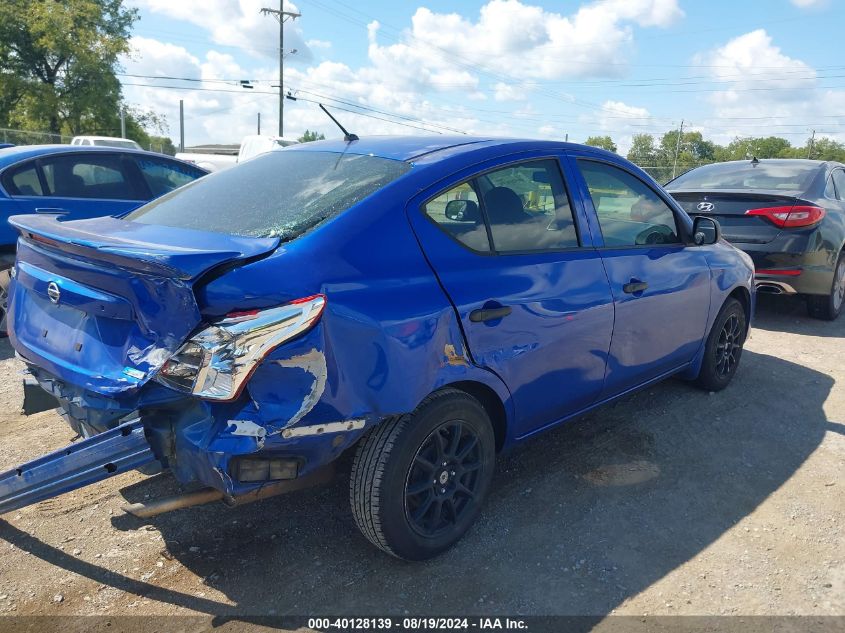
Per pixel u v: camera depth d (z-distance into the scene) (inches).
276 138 677.3
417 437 101.0
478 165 115.9
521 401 119.0
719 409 176.7
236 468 86.0
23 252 110.2
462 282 105.7
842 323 276.2
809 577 109.1
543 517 124.6
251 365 82.6
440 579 106.5
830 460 150.4
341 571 108.0
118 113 1466.5
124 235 102.2
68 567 107.3
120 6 1411.2
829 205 264.5
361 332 91.5
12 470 96.2
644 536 119.5
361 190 105.3
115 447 89.4
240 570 107.7
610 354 136.3
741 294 188.2
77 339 97.5
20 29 1286.9
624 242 142.3
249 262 88.5
